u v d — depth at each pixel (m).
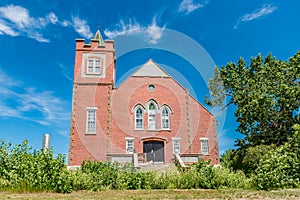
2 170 10.98
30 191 10.34
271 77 31.20
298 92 28.64
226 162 29.66
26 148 11.77
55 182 10.66
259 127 30.27
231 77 32.53
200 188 12.57
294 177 12.62
